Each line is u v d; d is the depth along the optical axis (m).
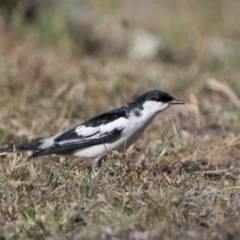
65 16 20.70
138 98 11.72
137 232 9.00
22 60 18.09
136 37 20.59
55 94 15.71
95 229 9.05
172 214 9.34
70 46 20.05
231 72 18.48
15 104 15.10
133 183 10.63
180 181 10.79
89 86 16.61
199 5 23.98
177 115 15.09
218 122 14.66
